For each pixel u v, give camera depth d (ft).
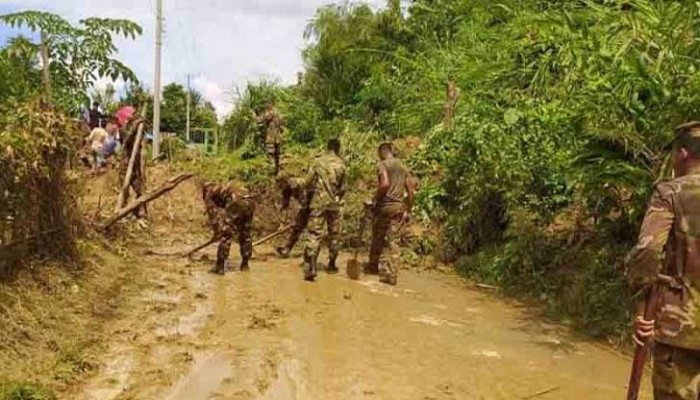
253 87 77.51
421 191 44.06
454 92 48.67
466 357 24.31
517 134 38.60
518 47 41.78
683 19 26.25
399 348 24.93
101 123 55.67
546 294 33.12
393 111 65.98
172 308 28.48
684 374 13.41
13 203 24.89
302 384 20.88
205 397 19.51
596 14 31.14
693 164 13.75
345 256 42.24
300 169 53.11
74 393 19.17
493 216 40.19
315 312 29.07
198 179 52.80
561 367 23.68
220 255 35.60
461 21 70.13
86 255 31.78
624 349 25.84
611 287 29.17
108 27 38.50
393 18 82.07
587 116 28.40
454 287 35.76
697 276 13.26
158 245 42.70
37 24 35.17
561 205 37.01
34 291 25.03
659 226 13.24
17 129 25.81
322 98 80.12
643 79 26.32
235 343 24.45
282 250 41.24
